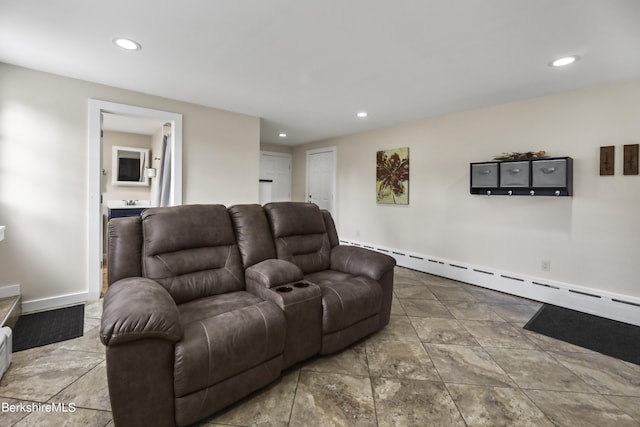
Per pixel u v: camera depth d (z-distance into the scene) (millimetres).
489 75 2611
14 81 2531
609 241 2727
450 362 1986
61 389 1644
